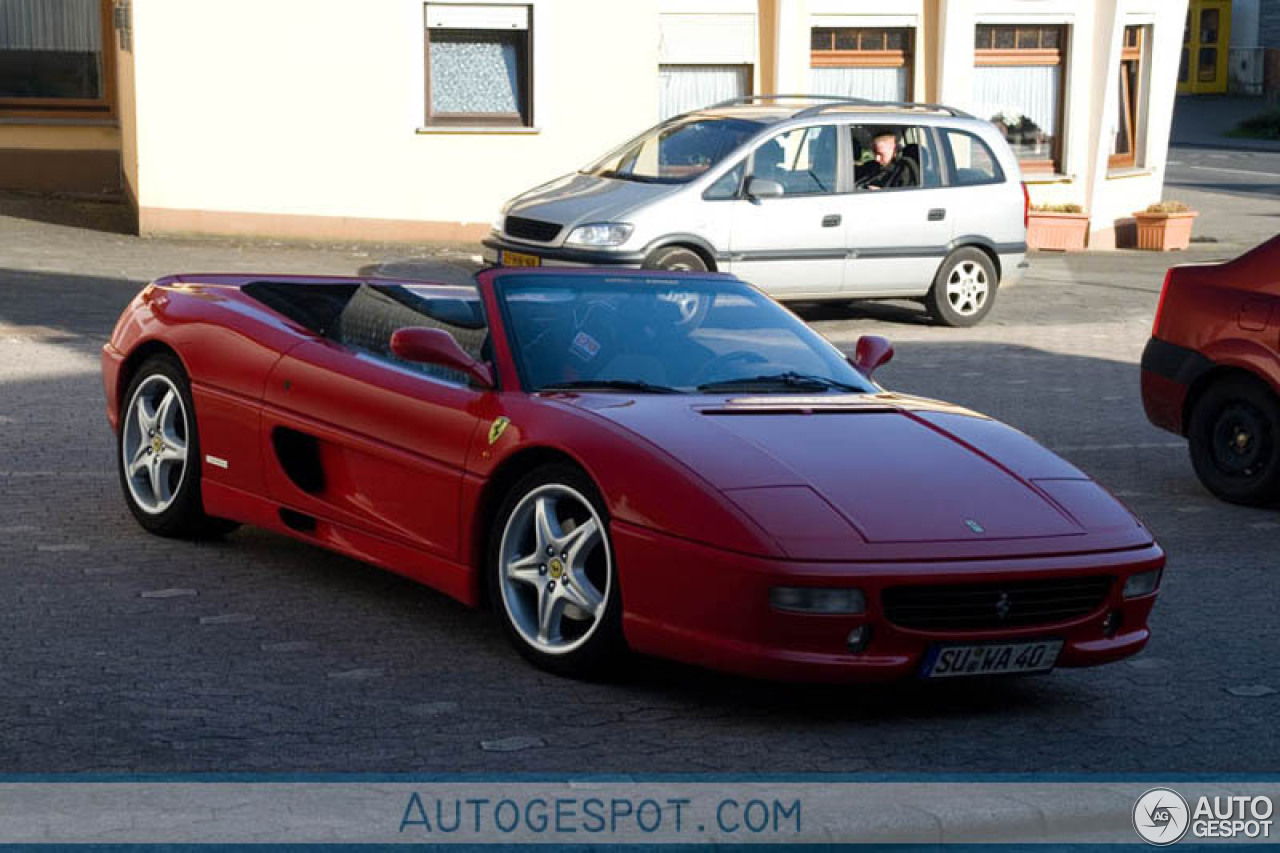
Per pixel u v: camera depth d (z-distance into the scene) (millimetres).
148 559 7348
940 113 16828
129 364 7824
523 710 5617
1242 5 65000
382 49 20281
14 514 8008
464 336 6816
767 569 5324
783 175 15812
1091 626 5754
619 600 5727
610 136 21156
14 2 22203
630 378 6512
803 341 7125
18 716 5336
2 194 22219
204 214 20000
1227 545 8672
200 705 5520
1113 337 16375
